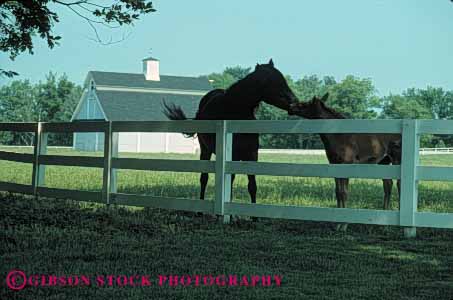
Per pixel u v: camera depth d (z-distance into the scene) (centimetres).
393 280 532
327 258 621
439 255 644
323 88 6669
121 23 1065
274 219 912
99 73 5731
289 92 880
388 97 6281
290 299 469
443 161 3231
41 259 585
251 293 484
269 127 823
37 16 1084
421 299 473
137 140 5059
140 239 712
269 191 1362
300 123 803
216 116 931
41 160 1094
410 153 742
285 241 718
